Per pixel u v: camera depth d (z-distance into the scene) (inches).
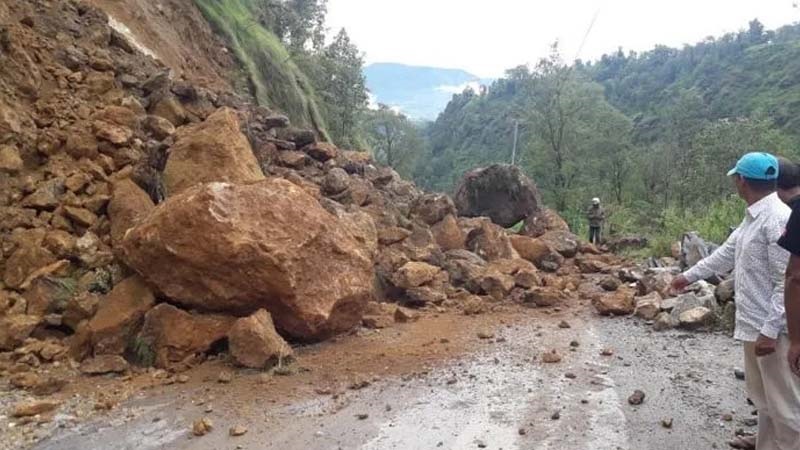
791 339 119.0
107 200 297.9
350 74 1012.5
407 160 1899.6
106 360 224.5
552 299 319.0
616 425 177.0
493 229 401.1
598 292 342.6
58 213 286.2
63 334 247.0
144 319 237.3
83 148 317.4
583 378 214.4
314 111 743.1
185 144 323.0
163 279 241.0
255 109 476.4
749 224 137.9
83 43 406.0
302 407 194.1
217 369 225.8
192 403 197.8
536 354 240.8
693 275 159.0
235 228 233.1
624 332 270.1
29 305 248.4
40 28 387.5
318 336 253.6
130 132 337.4
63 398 201.3
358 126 1136.8
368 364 231.1
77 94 360.5
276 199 252.4
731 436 168.1
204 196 236.7
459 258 362.9
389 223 374.0
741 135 1280.8
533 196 529.0
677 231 524.1
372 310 293.1
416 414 188.1
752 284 136.6
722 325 267.4
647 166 1496.1
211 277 236.2
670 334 265.3
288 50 842.2
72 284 259.6
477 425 179.9
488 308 310.5
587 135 1465.3
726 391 199.8
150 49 490.9
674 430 172.6
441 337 263.0
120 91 381.4
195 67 545.3
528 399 197.5
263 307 242.8
